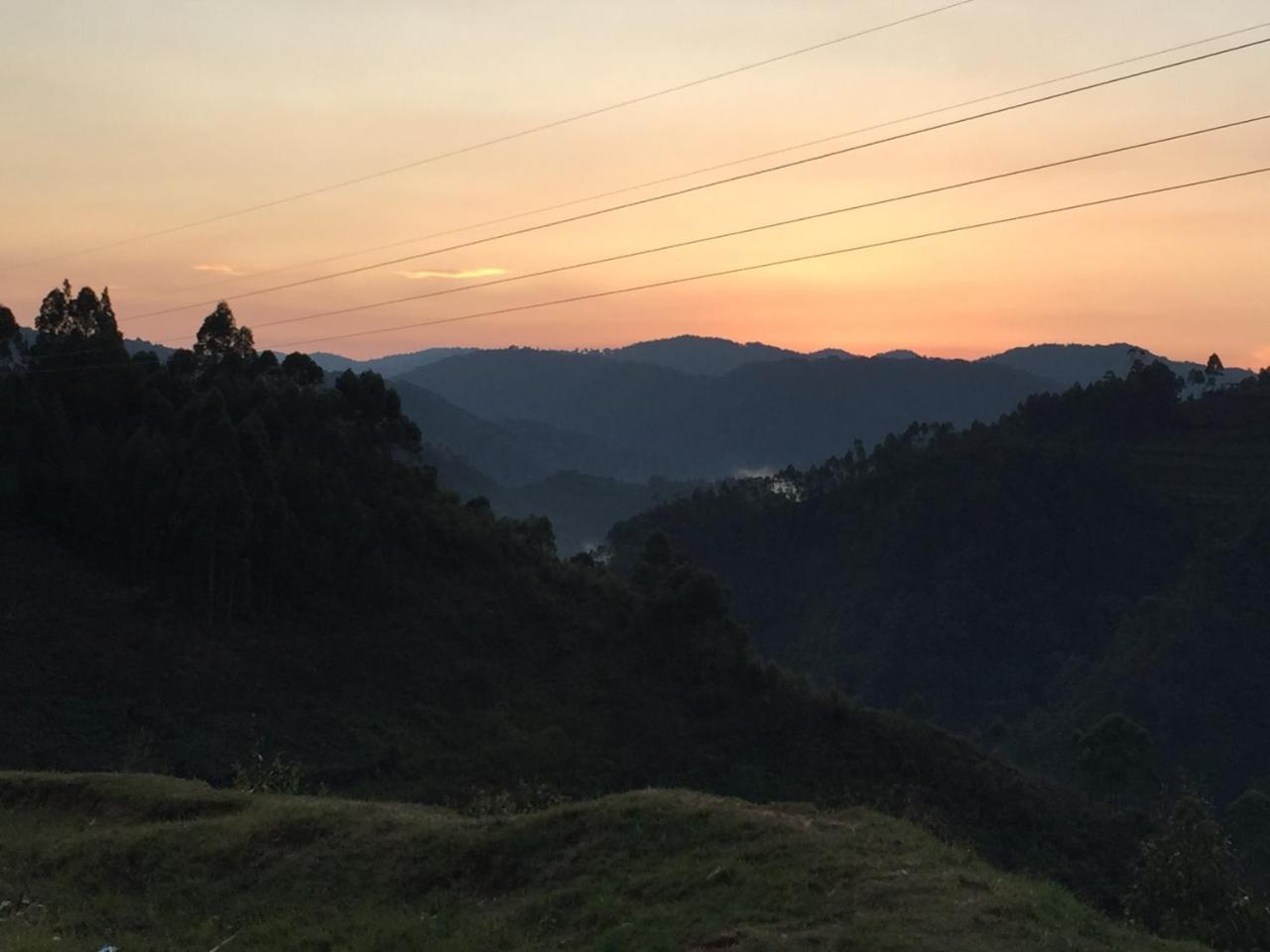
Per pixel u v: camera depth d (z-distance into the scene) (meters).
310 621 55.41
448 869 15.20
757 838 14.09
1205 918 24.56
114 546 53.91
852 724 58.34
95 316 60.56
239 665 50.12
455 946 12.77
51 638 46.88
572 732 52.72
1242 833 61.38
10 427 54.38
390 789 44.62
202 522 51.72
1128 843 53.03
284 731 46.88
